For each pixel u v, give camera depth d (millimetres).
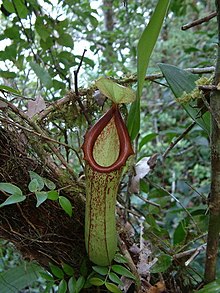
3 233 418
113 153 369
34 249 429
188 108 396
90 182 350
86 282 413
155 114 1286
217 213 367
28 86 740
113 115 360
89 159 346
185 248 485
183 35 1273
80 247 418
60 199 360
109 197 352
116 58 875
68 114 468
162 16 289
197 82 372
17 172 388
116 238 377
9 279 455
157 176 1001
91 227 363
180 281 466
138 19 941
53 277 448
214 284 378
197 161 1111
